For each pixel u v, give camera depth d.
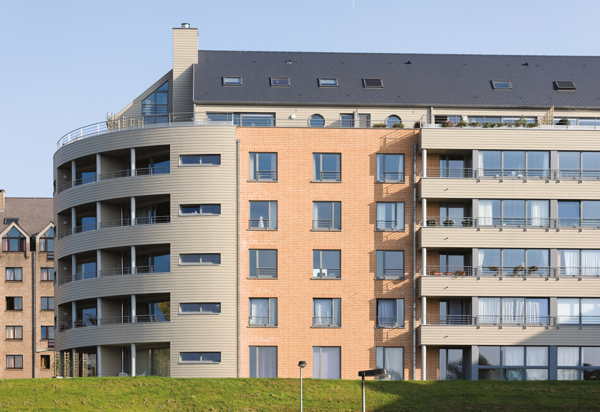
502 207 53.25
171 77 59.62
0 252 84.94
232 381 48.12
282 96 57.03
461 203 54.22
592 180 53.59
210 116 56.34
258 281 52.88
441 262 53.78
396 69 60.19
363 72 59.66
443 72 60.16
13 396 45.16
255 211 53.62
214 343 51.84
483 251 52.91
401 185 54.12
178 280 52.62
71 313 58.00
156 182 53.81
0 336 83.44
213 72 58.66
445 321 53.12
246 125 56.25
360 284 53.19
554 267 52.81
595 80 59.78
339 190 54.00
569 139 53.78
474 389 47.38
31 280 84.69
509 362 52.00
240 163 53.78
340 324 52.81
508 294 52.28
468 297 52.81
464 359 52.72
